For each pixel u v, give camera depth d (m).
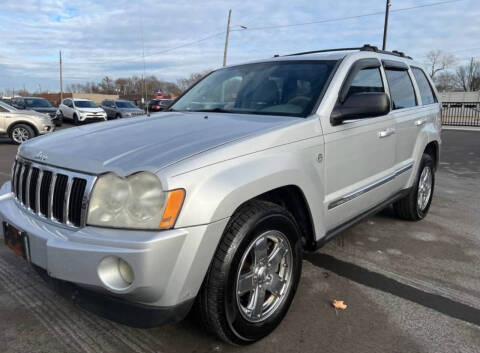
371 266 3.59
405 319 2.74
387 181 3.73
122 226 1.95
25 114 13.32
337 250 3.95
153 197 1.93
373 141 3.42
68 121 25.27
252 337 2.38
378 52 3.88
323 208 2.85
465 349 2.42
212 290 2.12
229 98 3.41
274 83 3.30
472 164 9.66
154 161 2.01
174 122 2.85
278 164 2.40
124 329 2.59
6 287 3.09
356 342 2.48
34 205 2.41
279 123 2.62
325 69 3.20
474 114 23.70
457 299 3.02
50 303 2.88
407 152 4.18
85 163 2.12
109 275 1.92
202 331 2.56
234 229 2.17
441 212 5.33
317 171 2.76
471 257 3.82
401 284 3.25
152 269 1.86
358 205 3.32
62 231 2.12
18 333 2.53
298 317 2.75
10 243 2.48
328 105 2.91
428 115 4.63
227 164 2.16
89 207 2.03
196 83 4.09
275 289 2.53
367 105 2.80
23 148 2.69
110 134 2.58
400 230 4.55
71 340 2.47
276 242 2.51
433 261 3.72
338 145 2.96
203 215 1.98
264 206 2.34
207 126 2.63
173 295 1.96
